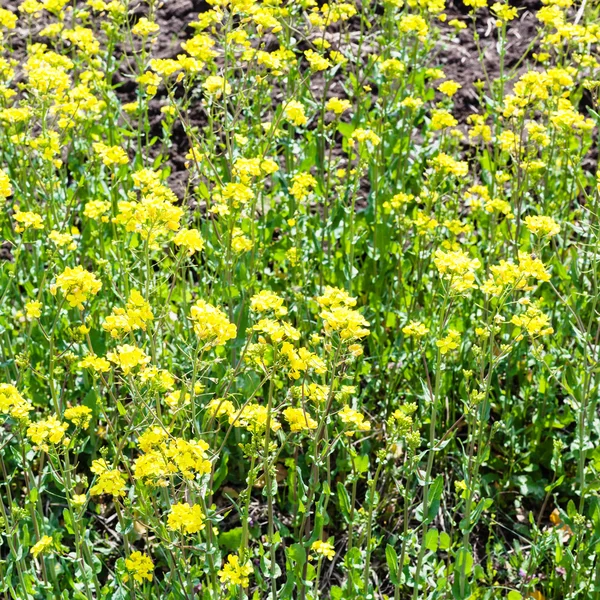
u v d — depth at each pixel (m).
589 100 7.91
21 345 5.75
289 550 4.12
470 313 5.83
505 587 4.72
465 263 4.08
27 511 4.21
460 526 4.31
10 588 4.21
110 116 6.48
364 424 3.92
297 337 3.70
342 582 5.10
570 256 6.28
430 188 5.73
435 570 4.61
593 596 4.80
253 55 5.69
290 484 4.96
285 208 6.28
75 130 6.48
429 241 5.89
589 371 4.74
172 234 4.72
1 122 6.22
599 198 5.62
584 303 5.79
